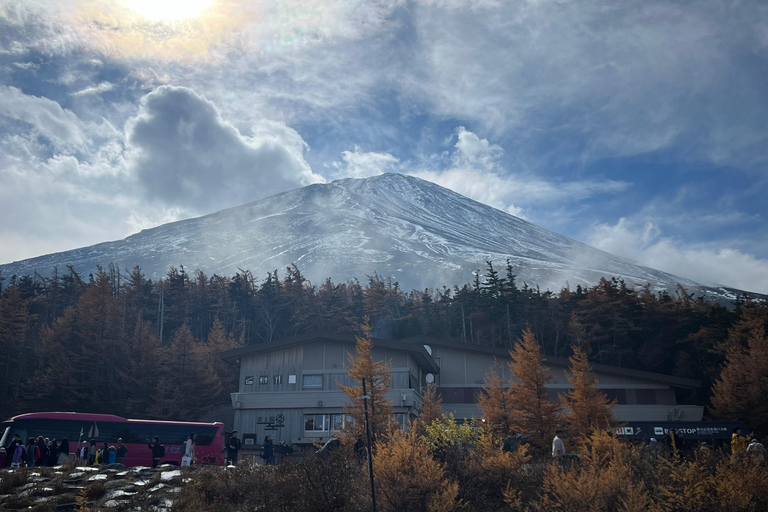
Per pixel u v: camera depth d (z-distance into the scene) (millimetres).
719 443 34719
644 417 47906
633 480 12766
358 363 35250
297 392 45688
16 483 17953
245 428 45438
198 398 61406
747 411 47094
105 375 69688
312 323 91625
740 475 12148
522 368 37094
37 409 62719
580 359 38406
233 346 74500
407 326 89875
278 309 97875
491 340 81250
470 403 49094
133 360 66875
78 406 64000
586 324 73625
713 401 49562
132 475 19859
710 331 66438
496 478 14586
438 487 13734
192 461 28172
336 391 45250
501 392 39312
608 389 48938
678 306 76500
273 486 15625
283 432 44844
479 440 17219
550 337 80812
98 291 71438
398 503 13406
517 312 82562
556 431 35156
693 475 12320
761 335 53625
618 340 73562
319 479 15055
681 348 70875
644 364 70188
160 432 36844
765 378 47500
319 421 44719
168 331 92375
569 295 85625
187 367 63031
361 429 31922
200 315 101188
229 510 15570
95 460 27328
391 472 13922
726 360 60656
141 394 64312
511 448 19172
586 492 12109
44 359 72062
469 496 14062
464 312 87688
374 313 91188
